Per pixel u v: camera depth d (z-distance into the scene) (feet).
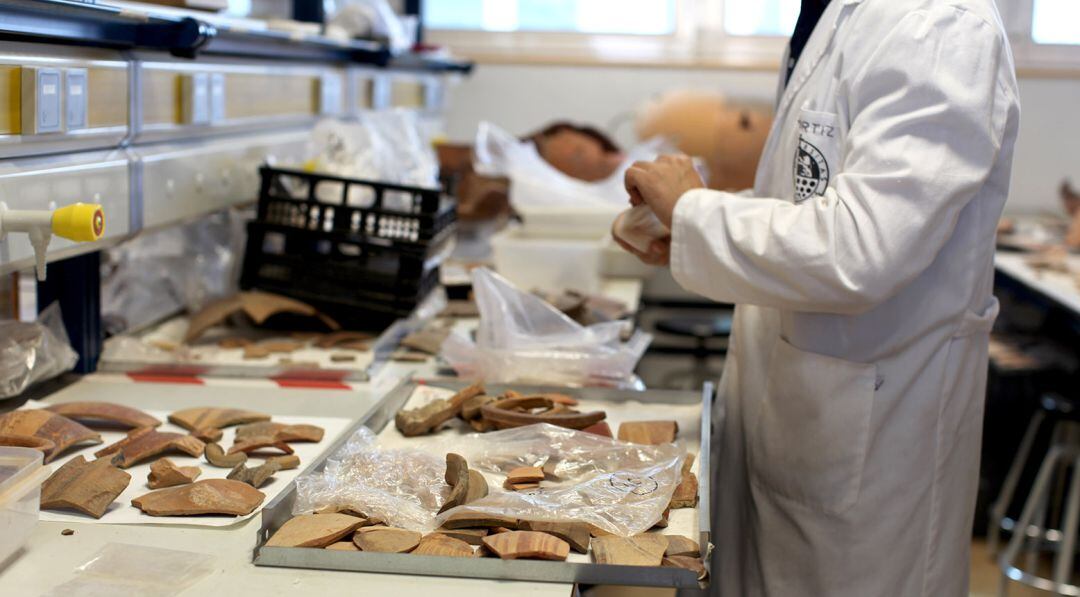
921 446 4.96
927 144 4.30
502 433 4.78
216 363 6.05
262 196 6.84
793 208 4.51
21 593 3.37
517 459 4.56
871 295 4.30
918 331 4.86
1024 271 10.43
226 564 3.61
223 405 5.47
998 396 11.66
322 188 7.13
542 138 12.06
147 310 6.98
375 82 10.53
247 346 6.44
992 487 11.61
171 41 5.65
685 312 13.29
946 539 5.13
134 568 3.56
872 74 4.49
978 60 4.39
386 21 10.04
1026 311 13.01
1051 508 11.71
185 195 6.35
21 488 3.60
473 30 14.60
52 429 4.60
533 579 3.50
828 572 5.01
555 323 6.32
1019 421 11.66
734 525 5.74
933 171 4.25
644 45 14.43
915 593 5.05
